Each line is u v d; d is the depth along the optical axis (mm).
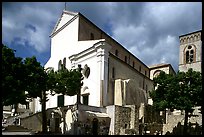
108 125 40000
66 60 55219
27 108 61000
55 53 59500
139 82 60344
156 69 83062
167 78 39531
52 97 55312
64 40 57125
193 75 38312
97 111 40375
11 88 26156
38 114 43375
